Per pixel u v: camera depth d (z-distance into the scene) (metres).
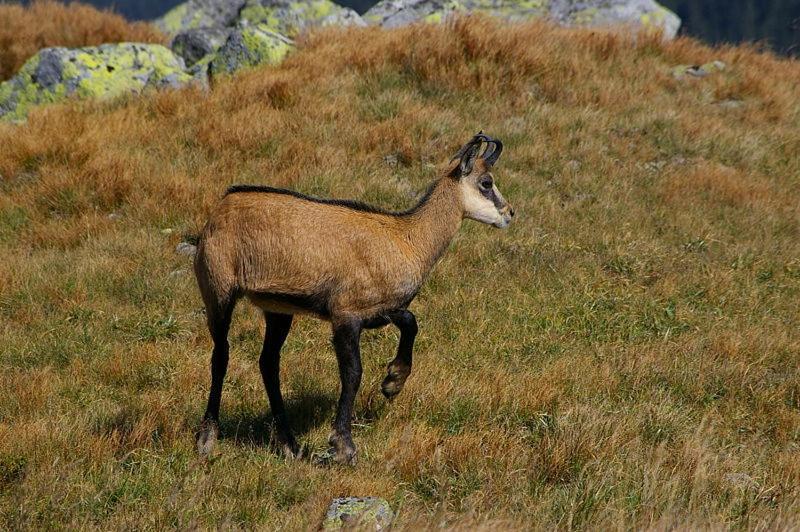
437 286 33.19
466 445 21.69
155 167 41.94
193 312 31.33
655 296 33.16
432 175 42.97
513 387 25.28
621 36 64.56
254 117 46.22
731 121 53.41
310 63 53.56
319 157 42.62
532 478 20.78
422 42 54.38
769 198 43.50
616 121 50.09
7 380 24.98
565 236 37.75
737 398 26.33
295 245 20.66
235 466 20.73
